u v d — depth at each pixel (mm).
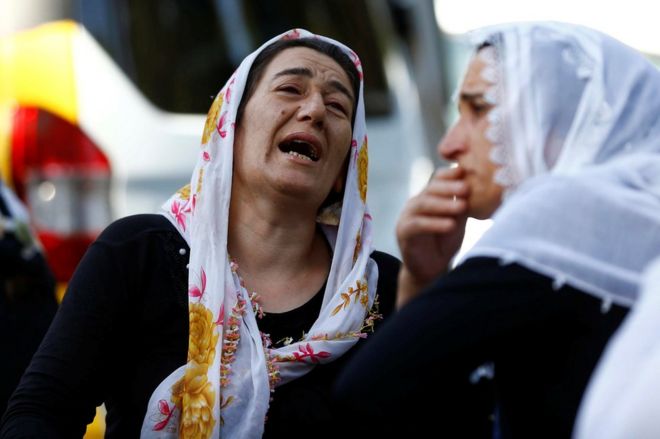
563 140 2092
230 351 2693
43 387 2617
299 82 2832
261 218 2828
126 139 4590
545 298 1938
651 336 1606
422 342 1965
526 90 2098
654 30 10297
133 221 2820
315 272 2881
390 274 2957
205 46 5027
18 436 2529
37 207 4469
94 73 4578
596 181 1972
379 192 5430
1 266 3512
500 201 2150
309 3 5684
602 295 1918
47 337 2693
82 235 4484
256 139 2807
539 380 1969
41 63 4531
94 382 2680
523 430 1998
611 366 1629
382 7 6246
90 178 4504
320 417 2658
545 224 1962
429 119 7211
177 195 2889
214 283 2709
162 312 2727
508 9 10117
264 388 2641
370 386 1974
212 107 2854
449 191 2189
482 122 2154
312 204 2830
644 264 1919
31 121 4480
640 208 1938
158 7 4895
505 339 1953
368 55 5793
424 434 2002
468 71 2184
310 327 2791
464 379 1987
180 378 2666
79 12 4598
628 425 1554
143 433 2660
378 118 5578
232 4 5238
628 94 2080
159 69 4766
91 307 2686
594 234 1938
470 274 1985
